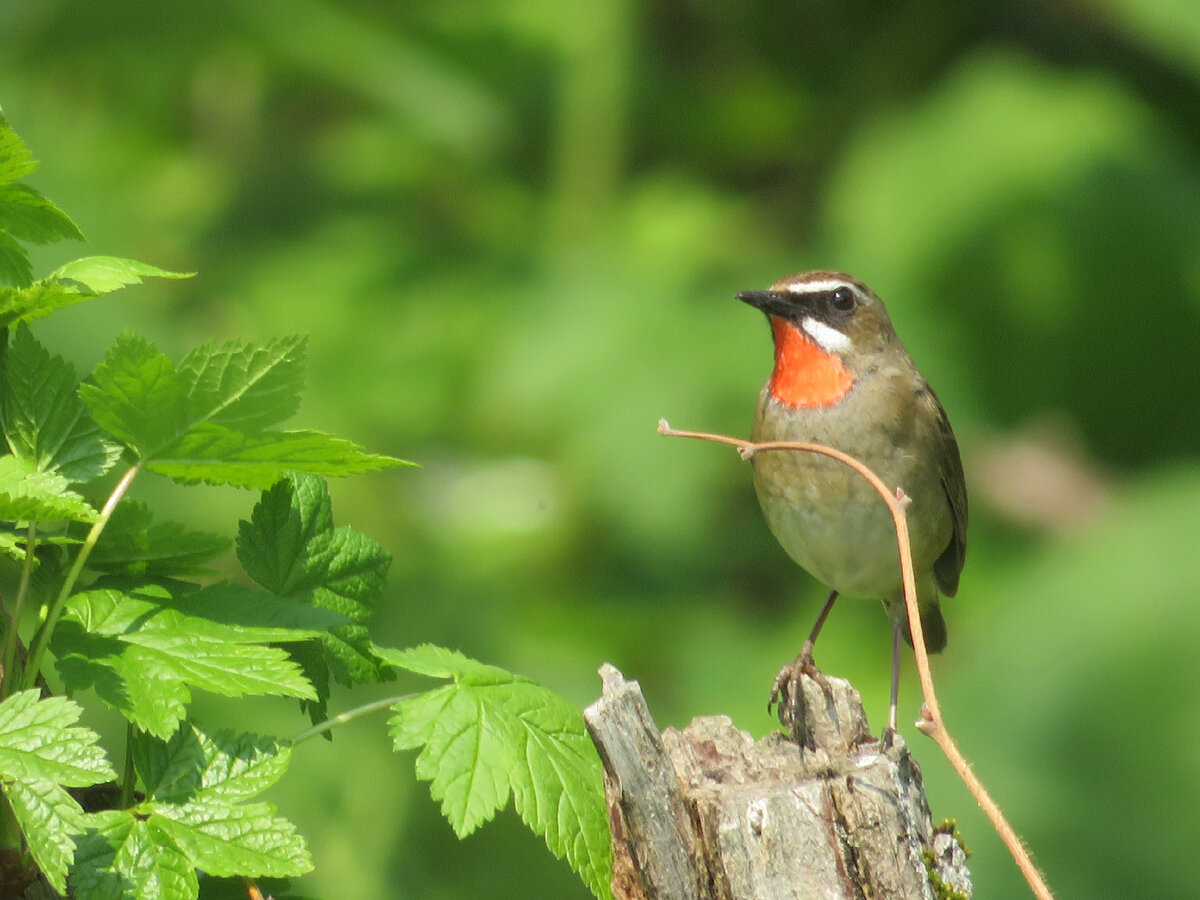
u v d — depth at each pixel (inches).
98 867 144.8
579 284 475.8
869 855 181.9
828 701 215.5
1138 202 468.1
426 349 475.2
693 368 458.6
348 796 396.8
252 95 518.9
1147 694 425.1
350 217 506.6
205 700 383.9
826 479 303.1
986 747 427.8
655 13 528.4
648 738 177.6
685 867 179.2
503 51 499.8
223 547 169.8
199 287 478.9
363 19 494.3
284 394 155.7
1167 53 502.6
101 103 507.8
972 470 473.7
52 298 156.1
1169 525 450.9
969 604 463.5
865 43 520.7
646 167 520.1
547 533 464.4
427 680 416.2
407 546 455.8
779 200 519.5
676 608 468.1
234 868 146.1
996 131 477.4
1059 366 483.5
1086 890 409.1
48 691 165.0
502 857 424.8
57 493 152.6
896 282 472.4
